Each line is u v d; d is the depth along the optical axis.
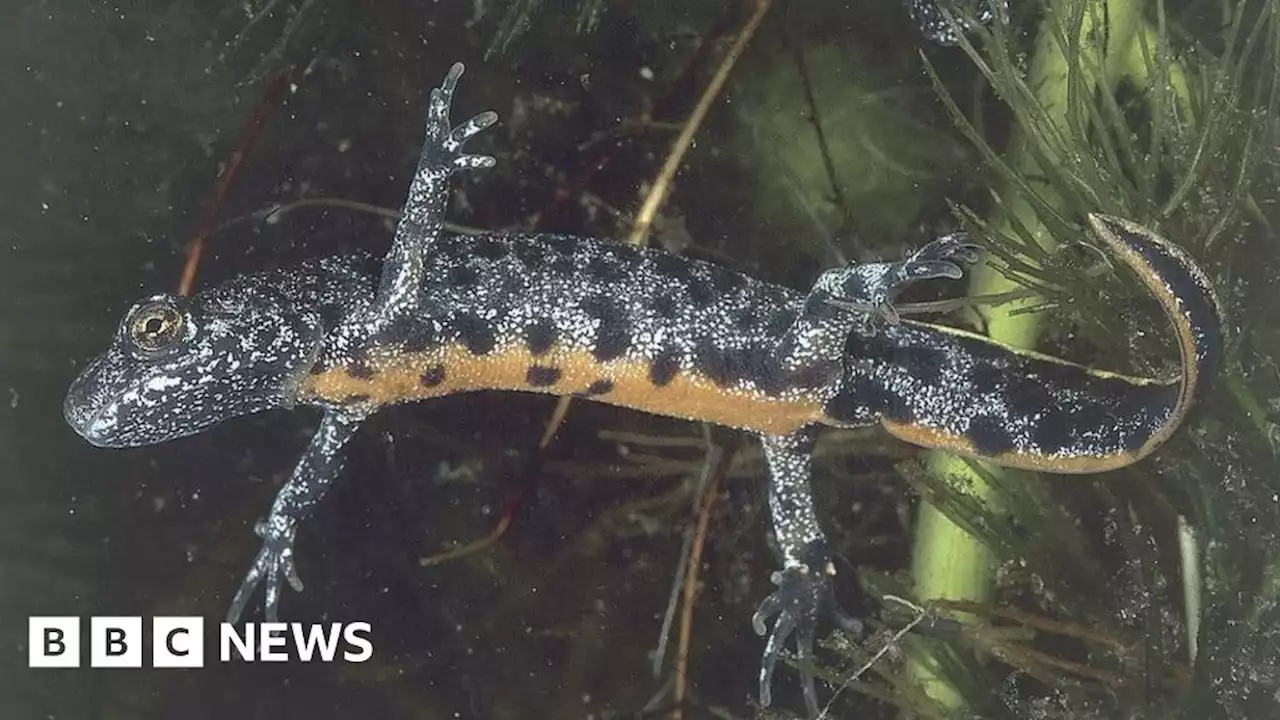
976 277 0.27
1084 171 0.25
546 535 0.30
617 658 0.30
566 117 0.29
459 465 0.30
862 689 0.27
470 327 0.25
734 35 0.28
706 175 0.29
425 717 0.31
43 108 0.29
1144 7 0.27
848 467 0.29
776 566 0.30
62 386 0.30
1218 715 0.25
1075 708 0.26
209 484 0.31
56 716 0.31
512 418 0.30
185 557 0.31
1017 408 0.25
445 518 0.30
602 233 0.29
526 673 0.31
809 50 0.28
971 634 0.26
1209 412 0.25
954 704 0.27
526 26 0.28
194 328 0.25
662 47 0.29
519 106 0.29
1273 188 0.25
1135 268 0.23
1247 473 0.25
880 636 0.27
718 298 0.25
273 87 0.29
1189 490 0.26
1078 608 0.26
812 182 0.29
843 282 0.25
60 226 0.30
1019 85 0.25
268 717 0.31
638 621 0.30
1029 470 0.26
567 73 0.29
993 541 0.27
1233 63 0.26
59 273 0.30
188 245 0.30
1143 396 0.25
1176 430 0.24
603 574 0.31
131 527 0.31
